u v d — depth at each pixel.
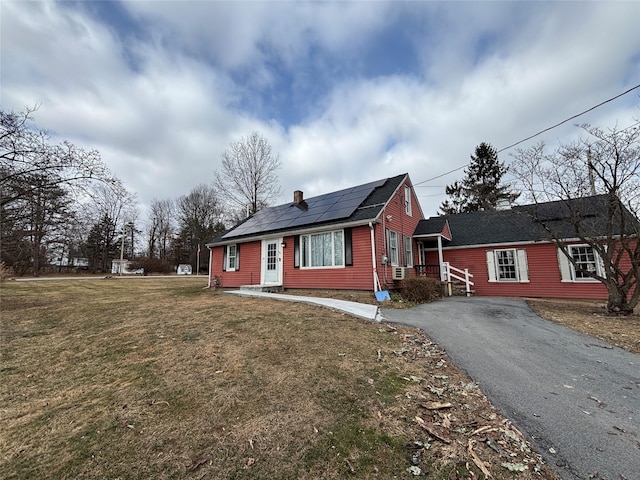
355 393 3.28
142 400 3.22
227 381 3.59
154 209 48.47
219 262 16.44
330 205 13.35
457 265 14.92
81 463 2.26
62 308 8.75
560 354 4.66
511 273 13.40
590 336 5.70
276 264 13.33
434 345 5.05
